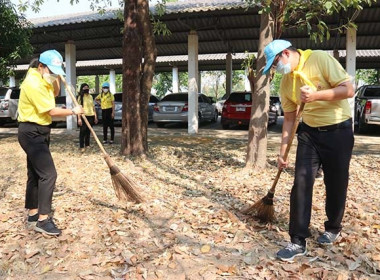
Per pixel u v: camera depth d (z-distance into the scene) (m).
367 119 11.59
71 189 5.77
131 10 7.86
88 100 9.44
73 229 4.08
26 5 9.40
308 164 3.45
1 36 10.98
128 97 8.13
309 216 3.45
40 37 15.30
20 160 8.41
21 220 4.42
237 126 15.62
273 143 10.51
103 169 7.19
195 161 8.07
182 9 11.58
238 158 8.21
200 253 3.57
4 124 17.62
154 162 7.89
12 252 3.64
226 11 11.35
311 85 3.29
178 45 16.72
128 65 8.00
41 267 3.40
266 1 5.84
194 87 12.92
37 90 3.75
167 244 3.74
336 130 3.37
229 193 5.56
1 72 11.70
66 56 14.71
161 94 38.59
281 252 3.40
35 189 4.14
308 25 5.90
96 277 3.20
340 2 6.05
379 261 3.36
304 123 3.51
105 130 10.38
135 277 3.17
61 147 10.03
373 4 10.61
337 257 3.43
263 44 6.51
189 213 4.59
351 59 10.90
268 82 6.68
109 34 14.27
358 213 4.53
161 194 5.48
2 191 5.81
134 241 3.80
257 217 4.32
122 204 4.93
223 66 22.84
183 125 16.33
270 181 6.19
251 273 3.18
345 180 3.50
